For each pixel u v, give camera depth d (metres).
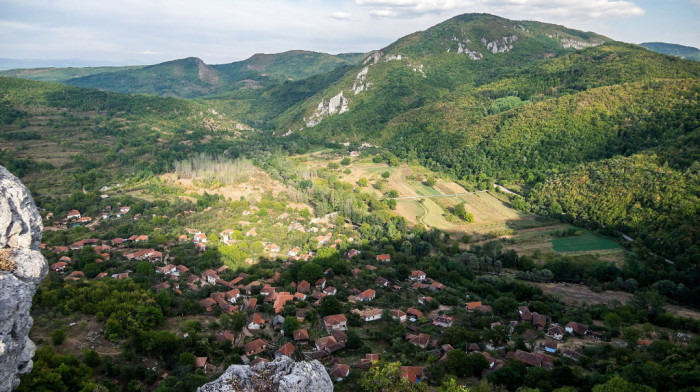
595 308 95.19
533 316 89.69
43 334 65.00
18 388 46.62
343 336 75.88
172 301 84.38
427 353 72.19
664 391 57.62
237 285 99.62
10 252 26.36
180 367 60.59
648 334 81.94
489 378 61.62
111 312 72.50
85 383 51.41
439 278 113.06
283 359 31.34
